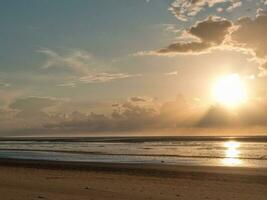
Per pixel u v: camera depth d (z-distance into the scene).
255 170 38.22
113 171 38.84
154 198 19.91
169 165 45.72
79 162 52.44
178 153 78.81
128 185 25.97
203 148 107.88
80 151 93.00
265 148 105.94
